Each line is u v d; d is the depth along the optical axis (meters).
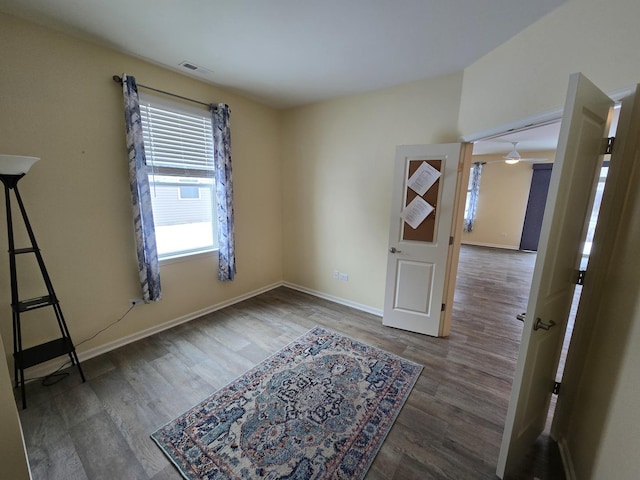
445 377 2.19
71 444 1.56
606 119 1.31
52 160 2.02
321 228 3.70
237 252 3.52
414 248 2.79
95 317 2.36
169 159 2.70
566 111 1.09
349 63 2.40
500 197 7.67
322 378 2.14
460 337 2.83
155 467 1.44
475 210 8.05
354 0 1.61
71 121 2.07
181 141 2.77
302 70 2.55
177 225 2.88
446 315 2.81
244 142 3.38
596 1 1.38
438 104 2.66
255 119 3.47
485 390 2.05
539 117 1.75
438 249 2.69
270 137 3.71
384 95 2.95
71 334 2.23
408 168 2.72
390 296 2.97
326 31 1.93
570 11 1.53
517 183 7.41
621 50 1.28
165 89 2.56
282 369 2.25
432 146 2.57
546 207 1.17
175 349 2.51
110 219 2.35
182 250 2.96
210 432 1.65
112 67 2.23
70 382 2.06
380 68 2.49
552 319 1.41
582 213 1.38
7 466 1.16
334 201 3.51
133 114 2.28
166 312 2.86
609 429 1.12
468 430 1.70
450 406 1.89
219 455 1.51
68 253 2.16
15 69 1.81
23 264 1.95
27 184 1.93
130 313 2.57
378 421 1.75
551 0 1.55
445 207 2.61
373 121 3.06
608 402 1.17
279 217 4.05
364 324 3.07
